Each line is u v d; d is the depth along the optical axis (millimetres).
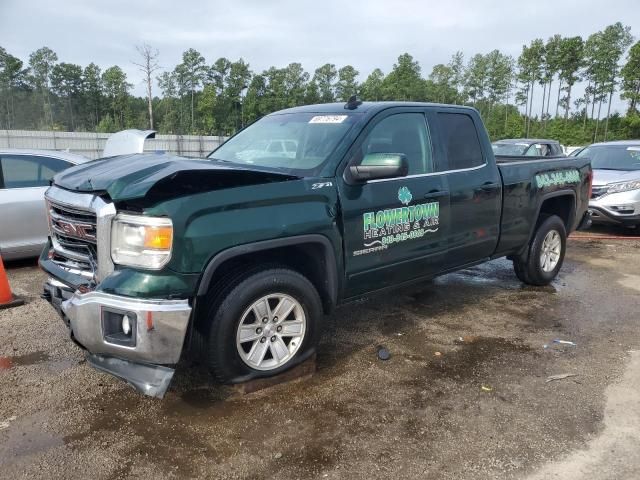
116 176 3004
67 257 3367
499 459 2779
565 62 71062
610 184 9180
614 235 9617
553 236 5914
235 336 3211
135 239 2850
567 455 2814
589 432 3029
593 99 73062
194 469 2684
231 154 4367
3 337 4375
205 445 2885
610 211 9148
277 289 3334
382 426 3080
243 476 2635
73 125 80375
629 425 3107
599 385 3607
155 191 2869
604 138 64750
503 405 3330
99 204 2947
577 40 70062
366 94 81500
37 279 6102
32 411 3223
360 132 3867
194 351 3316
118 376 3031
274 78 77125
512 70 81250
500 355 4105
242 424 3088
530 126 72000
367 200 3744
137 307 2809
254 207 3150
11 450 2826
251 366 3340
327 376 3709
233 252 3049
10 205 6281
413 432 3023
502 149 15305
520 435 2998
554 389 3547
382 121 4051
